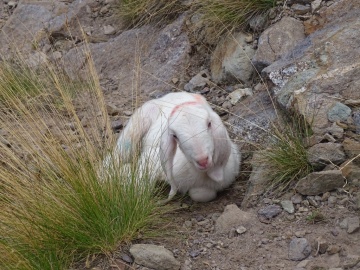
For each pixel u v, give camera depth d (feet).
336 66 36.01
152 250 28.53
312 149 32.09
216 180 31.91
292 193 31.35
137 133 34.91
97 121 38.32
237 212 30.58
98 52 50.03
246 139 36.17
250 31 43.96
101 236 29.37
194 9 48.08
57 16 54.65
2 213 29.66
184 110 30.96
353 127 33.12
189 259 28.94
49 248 28.76
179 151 32.50
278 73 37.27
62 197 29.63
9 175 30.96
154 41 48.88
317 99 34.42
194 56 46.37
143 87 46.11
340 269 26.61
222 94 42.60
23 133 35.09
